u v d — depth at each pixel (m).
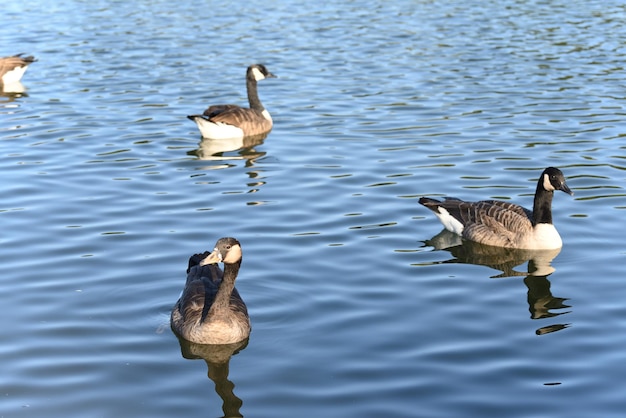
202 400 12.05
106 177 21.27
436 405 11.80
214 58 33.50
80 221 18.39
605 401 11.79
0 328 13.92
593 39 35.53
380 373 12.65
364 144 23.81
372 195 20.00
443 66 31.78
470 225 17.94
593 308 14.59
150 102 28.11
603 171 21.31
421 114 26.39
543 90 28.59
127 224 18.25
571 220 18.58
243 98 28.56
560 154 22.61
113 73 31.47
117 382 12.48
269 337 13.77
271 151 23.58
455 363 12.87
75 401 11.98
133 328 14.06
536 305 14.78
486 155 22.61
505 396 11.98
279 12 41.88
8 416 11.59
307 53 34.06
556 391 12.06
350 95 28.64
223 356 13.23
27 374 12.62
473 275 16.08
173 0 45.28
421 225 18.45
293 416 11.62
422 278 15.90
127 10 42.75
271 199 19.80
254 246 17.16
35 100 28.42
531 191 20.09
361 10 42.09
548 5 42.69
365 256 16.80
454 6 42.81
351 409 11.75
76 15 41.75
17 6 44.03
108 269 16.08
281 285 15.48
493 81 29.77
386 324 14.12
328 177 21.25
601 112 26.14
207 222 18.39
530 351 13.19
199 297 14.08
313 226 18.22
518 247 17.30
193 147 23.94
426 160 22.33
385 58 33.12
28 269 16.03
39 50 34.84
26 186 20.52
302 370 12.80
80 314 14.44
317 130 25.33
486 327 14.00
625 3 42.91
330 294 15.18
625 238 17.56
